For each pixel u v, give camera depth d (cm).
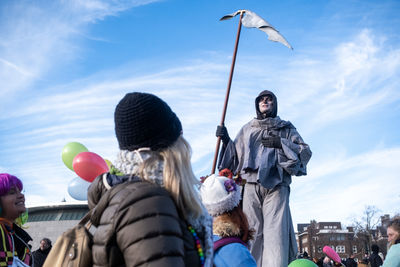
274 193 560
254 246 553
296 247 563
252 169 570
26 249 355
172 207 127
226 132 589
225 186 310
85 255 133
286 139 563
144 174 136
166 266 115
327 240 8425
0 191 337
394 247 437
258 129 586
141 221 120
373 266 1252
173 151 142
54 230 2916
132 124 142
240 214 311
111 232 123
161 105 147
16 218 353
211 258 142
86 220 145
